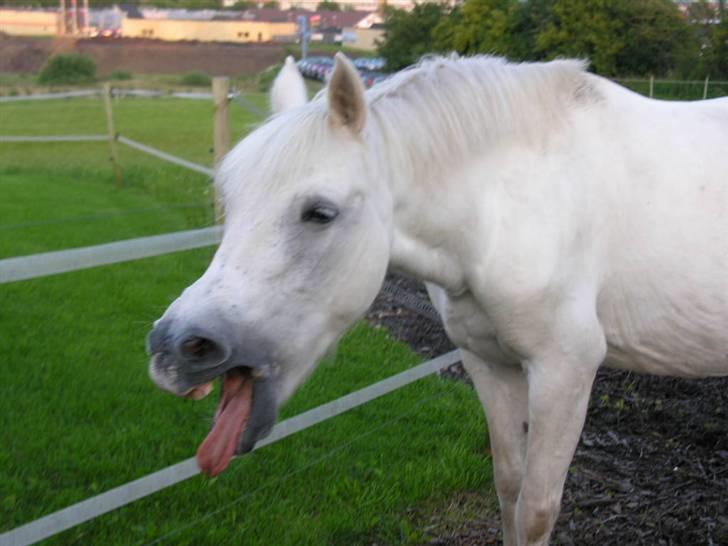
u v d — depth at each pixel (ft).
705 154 8.23
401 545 9.84
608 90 8.25
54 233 22.75
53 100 59.52
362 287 7.00
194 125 47.01
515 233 7.60
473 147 7.55
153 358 6.30
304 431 12.25
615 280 8.20
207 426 12.27
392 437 12.26
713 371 8.77
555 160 7.75
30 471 10.77
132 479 10.67
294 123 6.72
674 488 11.05
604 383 14.33
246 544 9.55
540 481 8.16
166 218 24.95
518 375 8.64
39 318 16.40
